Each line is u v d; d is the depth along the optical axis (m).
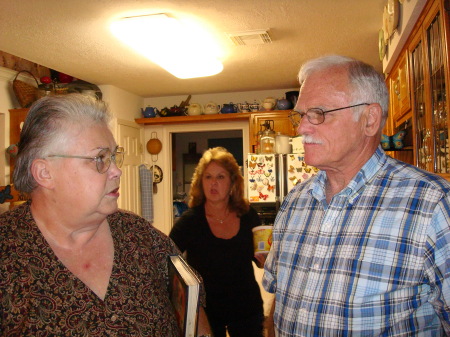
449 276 0.88
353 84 1.03
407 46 2.15
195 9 2.34
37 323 0.82
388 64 2.66
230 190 1.90
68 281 0.87
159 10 2.33
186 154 7.16
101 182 0.91
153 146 4.92
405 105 2.29
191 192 1.96
